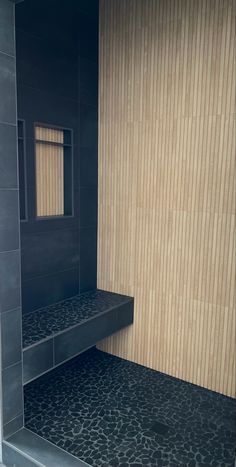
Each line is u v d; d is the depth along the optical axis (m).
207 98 3.47
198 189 3.62
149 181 3.94
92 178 4.28
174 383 3.88
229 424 3.23
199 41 3.45
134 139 4.00
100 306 3.93
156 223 3.94
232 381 3.61
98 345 4.61
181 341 3.91
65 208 4.11
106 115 4.19
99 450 2.89
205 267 3.66
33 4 3.39
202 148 3.55
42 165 3.79
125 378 3.96
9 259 2.73
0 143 2.60
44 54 3.54
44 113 3.60
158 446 2.96
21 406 2.98
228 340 3.60
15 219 2.75
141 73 3.86
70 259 4.11
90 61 4.07
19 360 2.89
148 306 4.11
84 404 3.49
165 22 3.63
